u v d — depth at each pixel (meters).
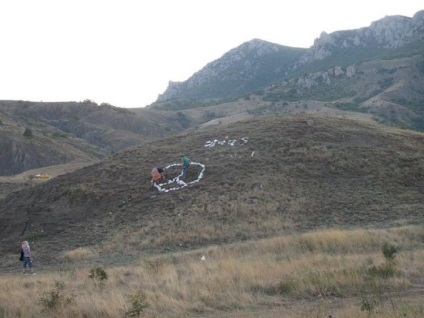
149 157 37.28
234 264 15.76
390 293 11.08
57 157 109.31
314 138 35.41
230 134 39.22
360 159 31.39
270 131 38.00
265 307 10.70
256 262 15.92
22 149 105.88
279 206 26.27
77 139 137.25
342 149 33.12
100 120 166.75
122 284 14.65
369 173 29.77
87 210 30.75
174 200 28.75
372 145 34.22
